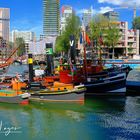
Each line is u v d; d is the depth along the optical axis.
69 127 26.56
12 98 35.28
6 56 117.94
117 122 28.06
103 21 129.88
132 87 44.44
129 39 168.00
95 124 27.48
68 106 34.78
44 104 35.81
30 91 36.88
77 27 119.69
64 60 69.81
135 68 103.75
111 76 43.03
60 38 134.12
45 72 47.81
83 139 23.55
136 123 27.80
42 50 157.62
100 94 43.19
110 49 156.38
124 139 23.56
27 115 30.52
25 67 110.50
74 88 35.00
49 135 24.23
